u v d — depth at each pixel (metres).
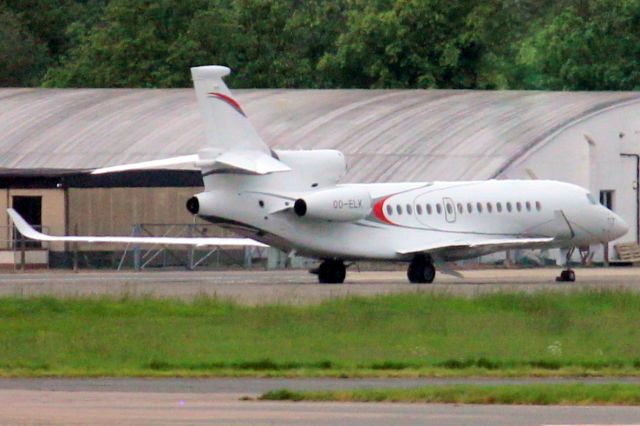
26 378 87.06
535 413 70.06
